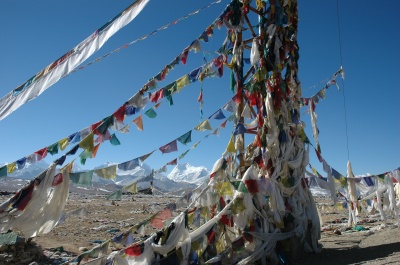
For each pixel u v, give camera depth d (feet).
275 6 43.27
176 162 36.40
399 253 35.09
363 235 51.01
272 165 39.17
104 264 30.27
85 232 68.23
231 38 44.16
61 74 28.27
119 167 32.40
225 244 35.91
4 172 29.04
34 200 28.60
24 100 28.04
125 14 29.35
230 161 41.70
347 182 47.09
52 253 47.24
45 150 31.07
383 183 48.01
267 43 42.24
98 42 28.84
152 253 31.19
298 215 39.63
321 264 35.58
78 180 30.27
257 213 36.01
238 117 41.45
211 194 35.27
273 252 36.52
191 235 32.94
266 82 41.93
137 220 89.66
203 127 38.40
